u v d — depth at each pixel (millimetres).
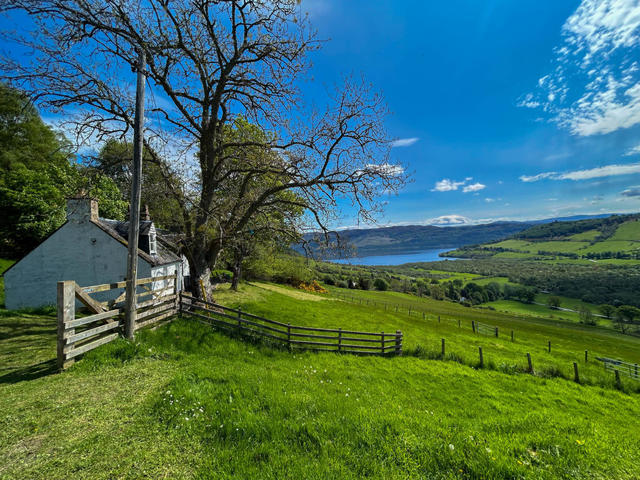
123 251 17734
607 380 15789
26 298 16859
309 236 15586
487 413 8430
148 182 15820
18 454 3953
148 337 9625
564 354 25641
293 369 9656
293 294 40906
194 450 4242
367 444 4738
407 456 4445
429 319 42312
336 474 3920
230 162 16703
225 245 16516
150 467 3836
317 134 14383
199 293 15125
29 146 34656
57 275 17344
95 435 4434
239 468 3910
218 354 10039
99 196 25141
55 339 9469
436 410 7883
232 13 13688
